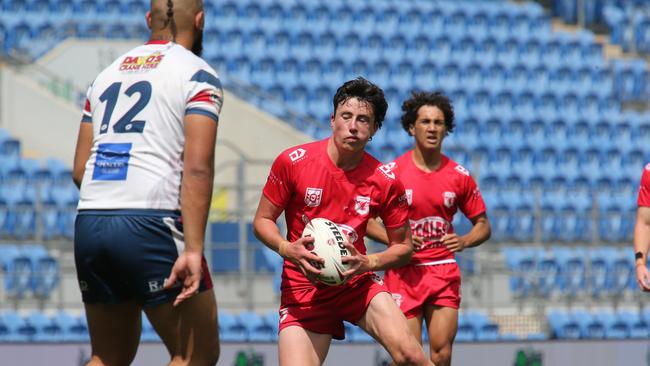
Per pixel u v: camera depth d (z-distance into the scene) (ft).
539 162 208.03
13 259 145.28
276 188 64.49
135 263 51.88
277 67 223.51
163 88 52.90
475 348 120.67
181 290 52.60
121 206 52.03
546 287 163.02
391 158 198.18
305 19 242.99
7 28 214.48
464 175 90.02
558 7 272.10
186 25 55.62
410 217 88.33
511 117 219.82
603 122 221.25
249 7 239.91
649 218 84.33
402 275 87.66
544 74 238.27
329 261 61.05
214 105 52.70
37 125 180.24
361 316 64.80
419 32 247.70
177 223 52.54
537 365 122.11
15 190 165.89
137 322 55.62
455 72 233.55
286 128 184.55
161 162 52.49
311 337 64.85
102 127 53.78
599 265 169.48
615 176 204.64
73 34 194.70
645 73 240.12
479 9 257.55
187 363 53.57
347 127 61.87
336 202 64.28
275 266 148.25
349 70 228.02
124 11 228.84
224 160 179.52
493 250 154.81
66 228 158.30
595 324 156.87
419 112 88.84
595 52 249.14
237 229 142.92
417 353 62.39
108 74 54.95
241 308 144.66
